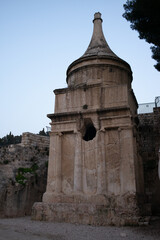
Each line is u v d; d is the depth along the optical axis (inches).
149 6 543.5
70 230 486.0
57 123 705.6
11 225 545.3
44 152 1021.2
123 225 533.0
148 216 615.2
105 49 826.2
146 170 866.1
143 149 906.1
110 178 617.9
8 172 800.3
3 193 713.0
